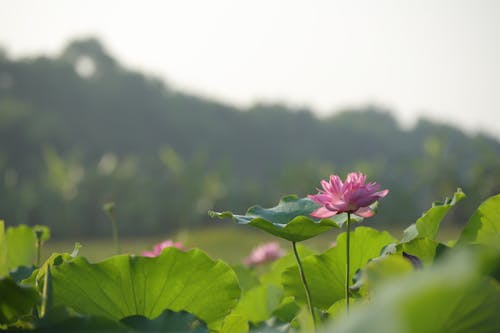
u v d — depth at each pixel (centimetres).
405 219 4766
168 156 4806
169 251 132
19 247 220
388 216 4738
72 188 4275
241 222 137
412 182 5056
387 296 64
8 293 110
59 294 134
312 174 4862
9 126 5784
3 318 115
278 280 225
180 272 135
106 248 2414
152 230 4478
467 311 80
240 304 212
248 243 2605
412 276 65
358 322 64
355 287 121
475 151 6856
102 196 4369
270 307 214
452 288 63
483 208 149
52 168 4250
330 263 160
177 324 123
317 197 130
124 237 4350
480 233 150
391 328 61
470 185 4059
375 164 5347
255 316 215
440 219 159
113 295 136
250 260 355
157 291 137
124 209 4388
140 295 137
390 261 96
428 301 63
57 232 4191
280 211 158
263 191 4897
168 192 4659
